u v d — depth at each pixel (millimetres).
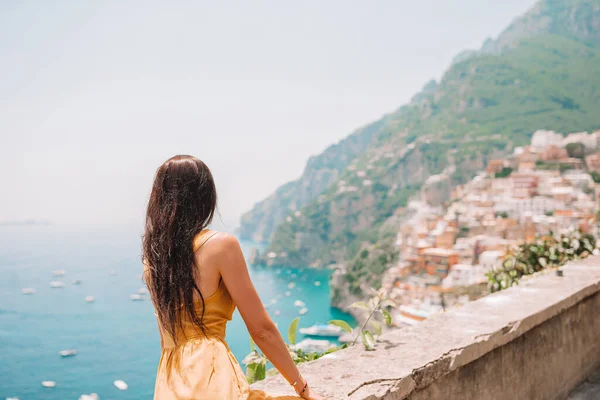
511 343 2850
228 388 1385
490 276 5316
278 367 1529
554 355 3334
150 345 88250
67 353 82500
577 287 3697
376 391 1896
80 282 153250
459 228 122750
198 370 1390
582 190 138125
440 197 191250
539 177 148000
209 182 1571
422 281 99188
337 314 117312
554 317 3348
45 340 90625
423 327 2725
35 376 70438
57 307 119562
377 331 2578
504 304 3219
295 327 2619
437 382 2260
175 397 1377
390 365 2150
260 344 1502
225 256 1459
